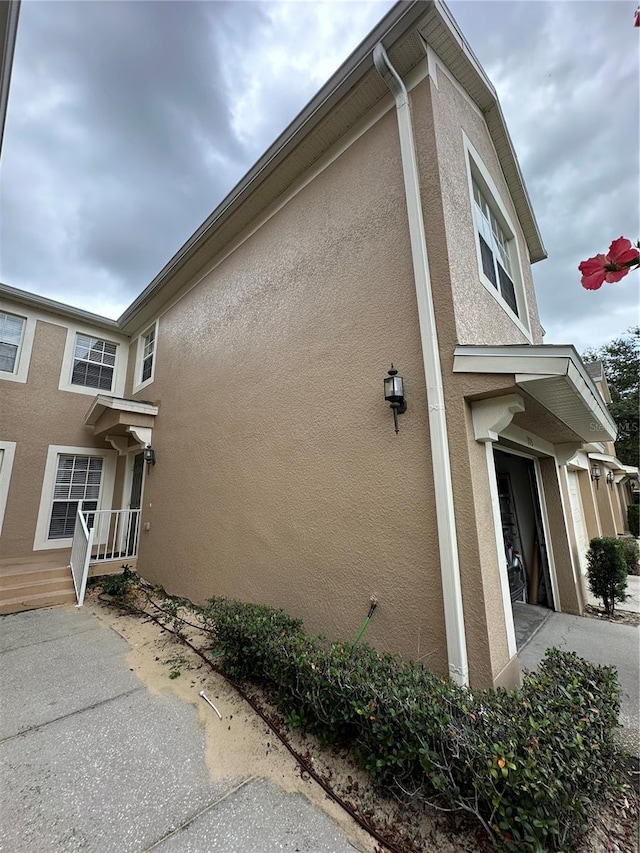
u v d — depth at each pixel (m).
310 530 4.06
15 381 8.20
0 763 2.42
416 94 3.81
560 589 5.53
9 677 3.59
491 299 4.22
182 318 7.54
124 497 8.83
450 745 1.87
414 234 3.49
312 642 2.95
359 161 4.24
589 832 1.86
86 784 2.23
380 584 3.33
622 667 3.69
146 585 6.81
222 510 5.47
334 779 2.26
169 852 1.81
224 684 3.43
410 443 3.31
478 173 4.72
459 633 2.74
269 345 5.09
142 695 3.25
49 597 6.05
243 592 4.83
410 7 3.43
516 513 6.13
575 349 2.62
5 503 7.79
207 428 6.16
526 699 2.11
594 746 1.86
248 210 5.65
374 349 3.74
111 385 9.72
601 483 11.38
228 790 2.19
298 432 4.42
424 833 1.88
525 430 4.21
